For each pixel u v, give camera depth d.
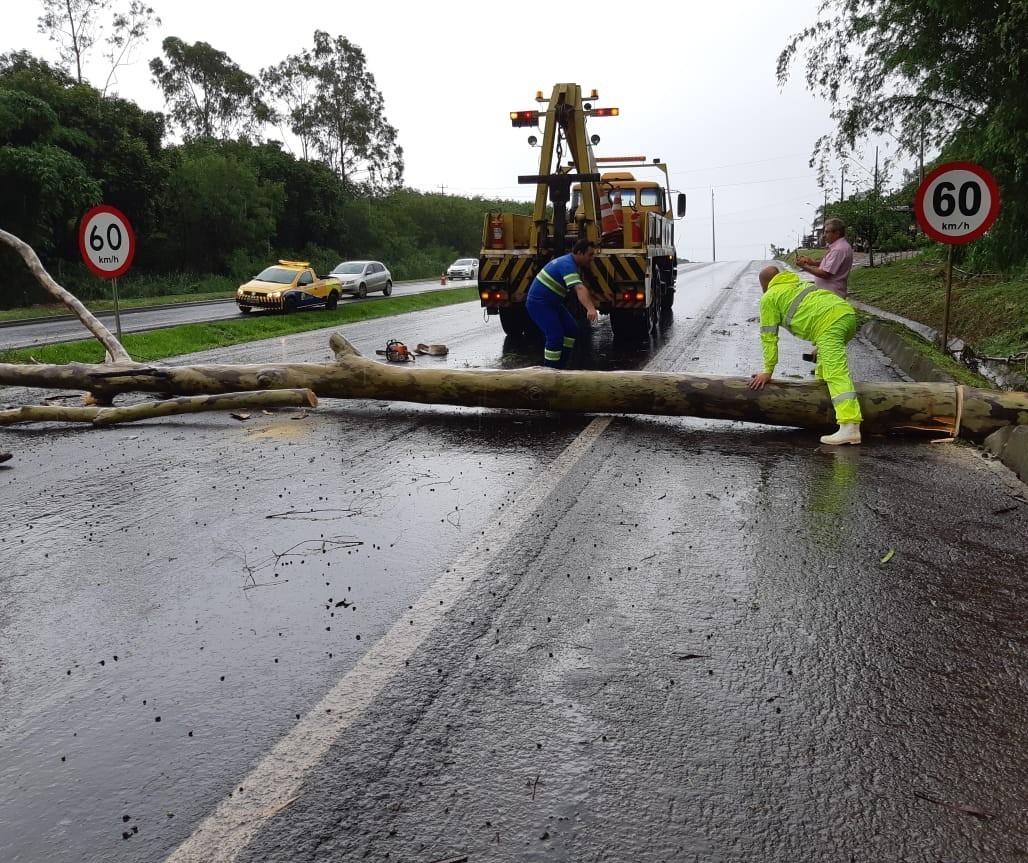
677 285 33.72
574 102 12.77
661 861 2.22
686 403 7.32
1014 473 5.80
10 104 32.72
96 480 5.85
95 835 2.35
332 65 65.94
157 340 14.54
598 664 3.24
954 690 3.05
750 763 2.63
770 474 5.83
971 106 13.88
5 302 32.22
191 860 2.25
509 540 4.58
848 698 3.00
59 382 8.27
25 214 32.41
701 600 3.81
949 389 6.79
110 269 10.43
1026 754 2.67
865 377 10.22
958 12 12.04
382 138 69.19
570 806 2.44
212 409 7.79
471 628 3.55
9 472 6.08
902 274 25.97
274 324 18.41
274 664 3.28
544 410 7.93
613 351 12.64
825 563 4.23
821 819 2.38
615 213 12.95
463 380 7.82
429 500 5.32
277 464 6.25
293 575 4.14
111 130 39.00
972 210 9.89
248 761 2.67
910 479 5.69
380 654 3.33
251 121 64.06
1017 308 13.48
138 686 3.13
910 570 4.14
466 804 2.45
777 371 10.59
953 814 2.40
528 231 14.01
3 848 2.30
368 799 2.48
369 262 32.06
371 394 8.10
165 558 4.38
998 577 4.05
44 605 3.83
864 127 15.46
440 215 77.94
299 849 2.29
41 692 3.10
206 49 60.91
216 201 45.66
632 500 5.27
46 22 43.84
